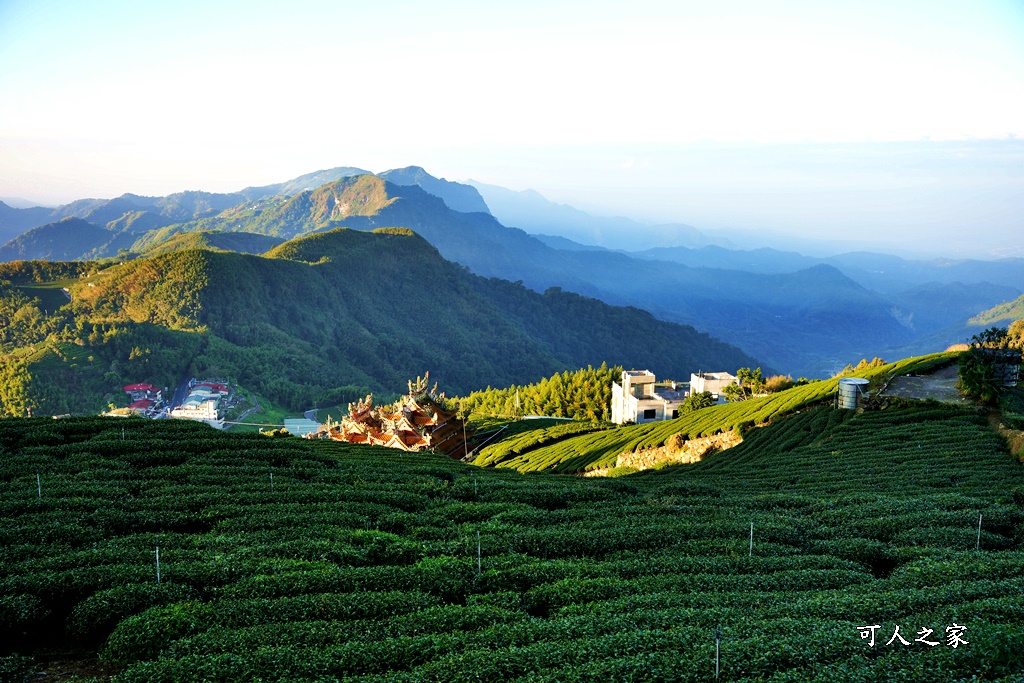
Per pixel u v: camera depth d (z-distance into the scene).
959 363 78.50
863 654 22.00
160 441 57.91
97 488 44.72
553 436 121.62
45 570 31.84
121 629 26.73
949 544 35.69
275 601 29.00
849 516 41.94
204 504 43.88
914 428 66.44
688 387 160.62
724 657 21.94
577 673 21.77
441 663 23.30
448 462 72.94
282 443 62.31
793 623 24.56
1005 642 21.14
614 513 44.78
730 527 39.66
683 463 84.44
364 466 59.41
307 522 41.00
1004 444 58.06
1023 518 39.03
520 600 30.69
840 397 80.06
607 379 170.25
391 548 36.50
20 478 46.84
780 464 63.75
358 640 25.77
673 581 31.36
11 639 27.70
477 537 38.16
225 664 23.64
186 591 30.48
